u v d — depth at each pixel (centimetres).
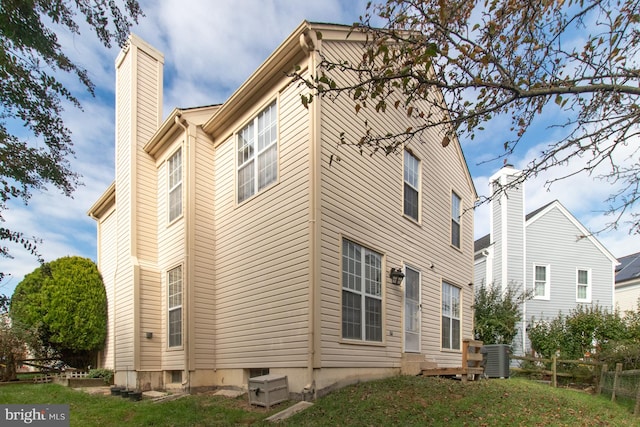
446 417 584
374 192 905
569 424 602
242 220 908
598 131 383
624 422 647
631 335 1339
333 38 817
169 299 1017
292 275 755
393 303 912
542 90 388
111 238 1378
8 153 383
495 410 636
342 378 737
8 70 364
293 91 818
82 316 1210
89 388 1001
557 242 1802
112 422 615
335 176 789
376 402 634
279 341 759
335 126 807
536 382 1087
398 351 903
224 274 937
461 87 403
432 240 1140
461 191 1379
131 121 1140
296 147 791
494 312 1535
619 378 864
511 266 1702
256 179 888
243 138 948
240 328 861
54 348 1222
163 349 1007
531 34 418
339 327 746
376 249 881
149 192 1131
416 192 1093
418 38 410
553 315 1705
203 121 1015
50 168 410
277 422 578
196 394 847
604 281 1822
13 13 357
